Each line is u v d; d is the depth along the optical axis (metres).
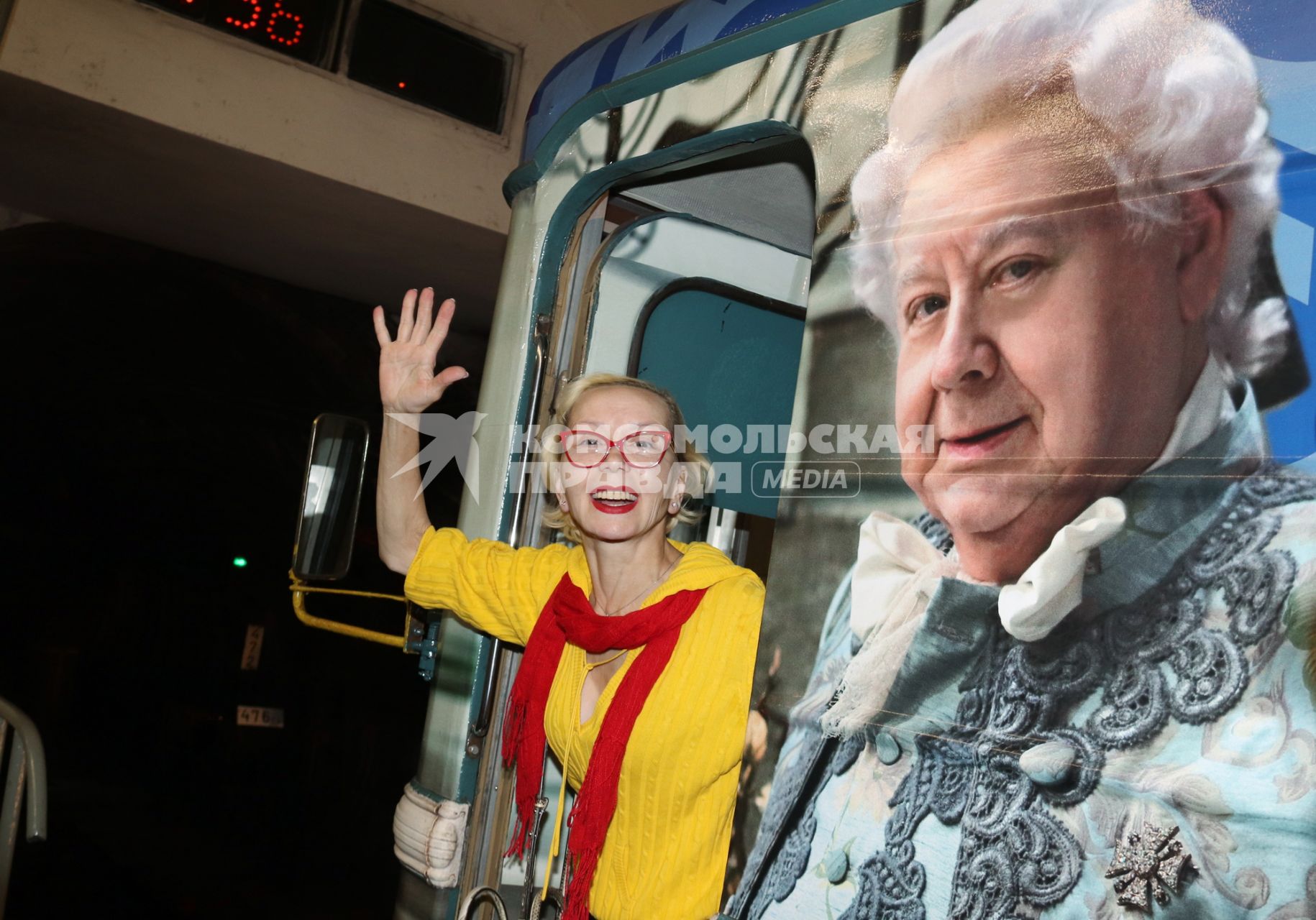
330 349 9.88
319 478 2.07
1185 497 0.98
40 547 16.45
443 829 2.02
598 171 1.95
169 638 14.89
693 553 1.77
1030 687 1.07
